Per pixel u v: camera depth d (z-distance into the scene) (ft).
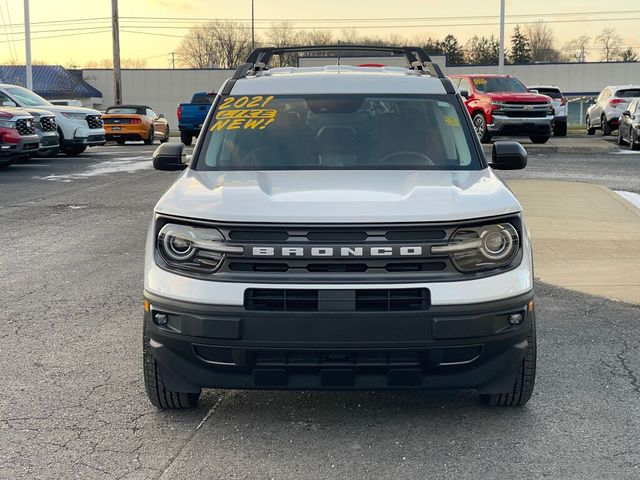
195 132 83.30
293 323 11.93
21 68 231.50
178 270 12.53
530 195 41.37
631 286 23.30
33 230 33.19
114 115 95.14
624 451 12.41
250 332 12.01
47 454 12.44
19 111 55.98
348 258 11.95
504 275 12.35
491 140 75.15
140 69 228.02
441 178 14.46
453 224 12.15
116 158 68.59
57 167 59.67
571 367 16.40
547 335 18.69
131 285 23.88
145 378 13.57
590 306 21.26
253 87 17.83
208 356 12.49
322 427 13.47
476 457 12.23
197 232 12.39
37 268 26.22
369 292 11.94
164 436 13.12
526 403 14.40
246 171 15.30
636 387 15.24
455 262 12.16
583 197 40.63
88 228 33.58
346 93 17.44
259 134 16.39
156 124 101.35
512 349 12.54
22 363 16.90
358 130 16.47
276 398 14.83
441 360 12.20
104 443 12.85
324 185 13.83
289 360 12.30
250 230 12.20
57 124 67.97
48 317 20.49
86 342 18.38
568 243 29.48
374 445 12.71
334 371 12.19
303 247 11.98
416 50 19.69
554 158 64.39
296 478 11.57
